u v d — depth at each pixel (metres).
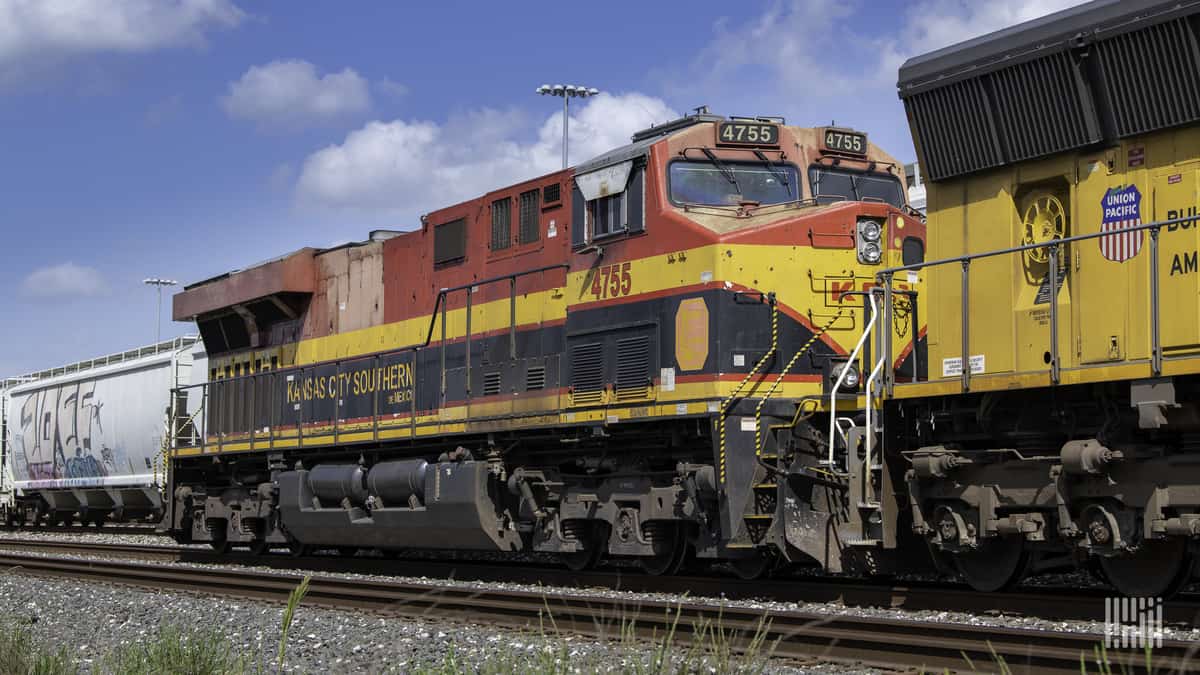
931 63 10.53
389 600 11.91
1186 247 8.79
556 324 14.12
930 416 10.43
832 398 11.11
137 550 21.02
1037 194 9.98
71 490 32.03
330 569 17.20
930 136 10.62
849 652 8.24
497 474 14.66
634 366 12.96
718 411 11.84
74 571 16.28
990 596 9.79
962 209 10.49
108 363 32.38
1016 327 9.89
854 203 12.71
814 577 12.84
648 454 13.26
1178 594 9.60
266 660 9.55
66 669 8.81
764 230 12.28
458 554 19.08
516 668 7.91
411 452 16.58
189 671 8.41
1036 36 9.67
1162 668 6.98
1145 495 8.83
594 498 13.73
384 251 17.55
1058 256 9.64
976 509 9.99
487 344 15.21
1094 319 9.34
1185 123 8.86
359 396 17.59
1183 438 8.92
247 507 19.41
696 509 12.25
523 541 14.85
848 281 12.55
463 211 15.91
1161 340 8.89
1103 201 9.41
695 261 12.32
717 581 12.01
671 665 7.60
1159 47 8.91
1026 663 7.46
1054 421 9.65
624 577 12.96
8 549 23.39
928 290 10.70
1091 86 9.40
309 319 19.23
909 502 10.74
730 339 12.03
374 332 17.55
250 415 20.22
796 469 11.52
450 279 16.06
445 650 9.45
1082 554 9.59
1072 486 9.28
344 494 17.19
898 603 10.45
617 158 13.37
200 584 14.25
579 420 13.62
